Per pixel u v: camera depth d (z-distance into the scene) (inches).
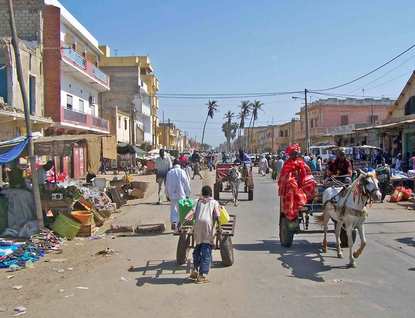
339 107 2632.9
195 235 341.7
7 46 1045.2
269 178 1637.6
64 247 468.8
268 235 525.3
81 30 1764.3
